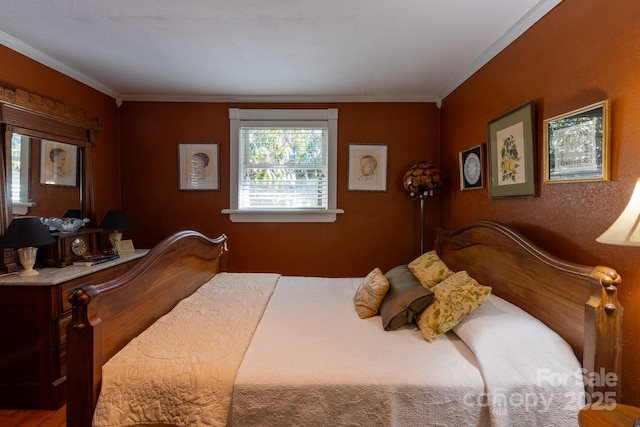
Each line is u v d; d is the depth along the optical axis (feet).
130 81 9.04
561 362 4.08
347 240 10.46
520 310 5.05
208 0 5.35
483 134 7.51
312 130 10.55
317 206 10.62
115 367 4.08
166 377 3.97
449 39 6.60
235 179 10.37
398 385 3.93
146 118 10.28
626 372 3.96
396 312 5.31
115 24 6.13
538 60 5.55
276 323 5.51
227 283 7.65
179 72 8.40
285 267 10.48
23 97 6.78
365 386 3.91
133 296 4.89
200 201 10.42
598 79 4.33
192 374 3.99
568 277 4.33
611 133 4.10
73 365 3.89
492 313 4.92
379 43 6.80
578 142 4.58
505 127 6.36
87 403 3.88
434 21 5.94
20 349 6.02
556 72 5.11
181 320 5.43
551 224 5.20
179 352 4.40
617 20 4.04
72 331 3.88
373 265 10.46
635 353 3.87
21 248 6.12
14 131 6.67
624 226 3.28
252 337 4.94
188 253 6.96
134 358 4.25
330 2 5.39
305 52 7.24
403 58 7.51
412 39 6.61
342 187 10.40
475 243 6.95
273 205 10.62
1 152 6.40
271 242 10.47
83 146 8.61
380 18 5.86
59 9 5.63
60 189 7.86
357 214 10.42
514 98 6.26
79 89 8.64
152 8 5.59
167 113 10.30
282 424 3.83
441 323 4.91
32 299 5.96
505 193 6.39
